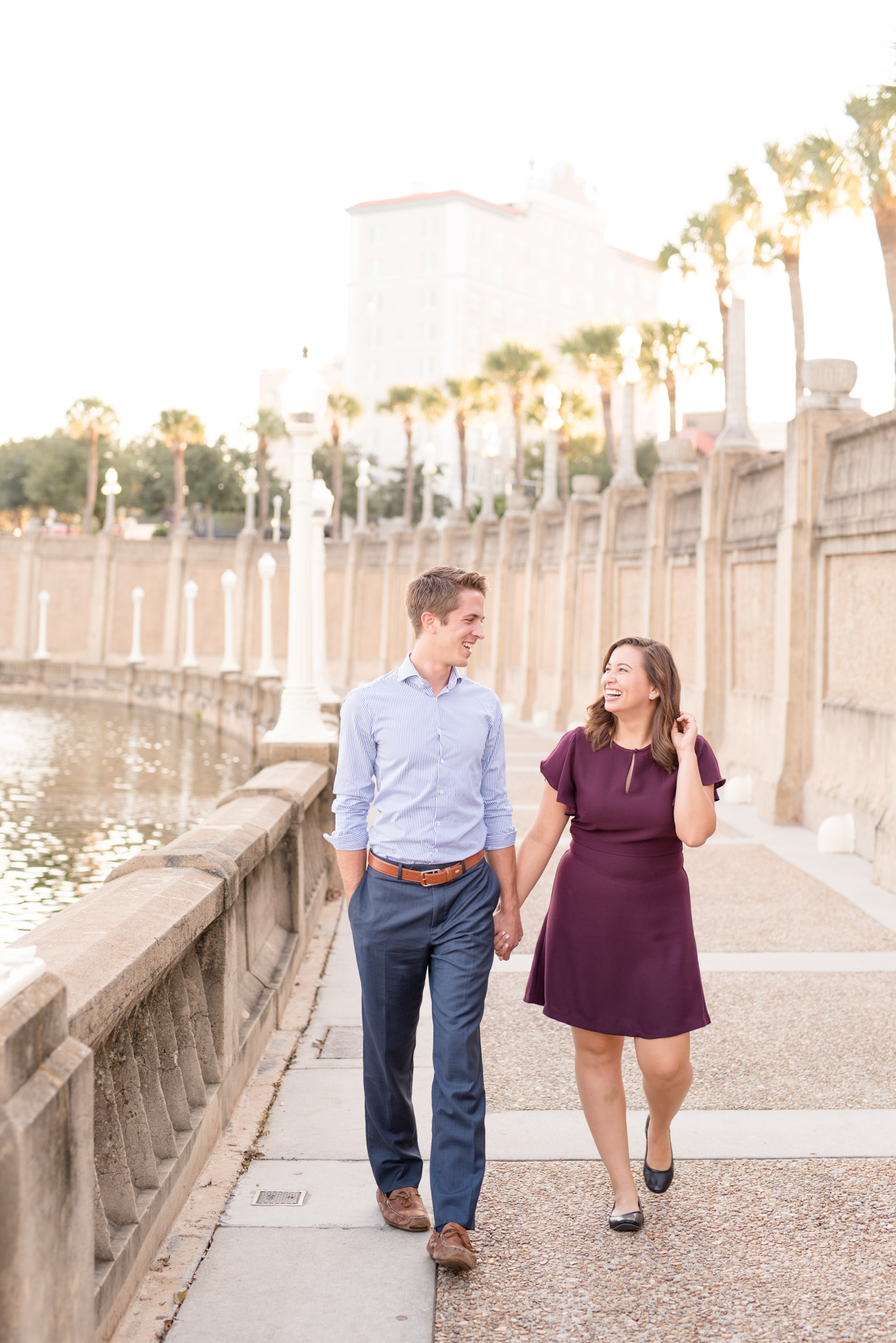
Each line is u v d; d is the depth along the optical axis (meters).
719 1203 3.56
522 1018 5.56
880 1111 4.34
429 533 35.69
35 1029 2.07
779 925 7.32
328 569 42.28
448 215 112.94
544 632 24.92
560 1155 3.94
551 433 25.61
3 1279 1.90
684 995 3.34
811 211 22.05
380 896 3.29
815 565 11.08
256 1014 4.89
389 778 3.30
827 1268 3.16
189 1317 2.89
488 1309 2.95
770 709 12.36
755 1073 4.75
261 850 5.14
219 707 30.50
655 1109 3.50
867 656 10.01
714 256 30.55
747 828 11.06
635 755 3.34
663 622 17.03
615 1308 2.95
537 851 3.49
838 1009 5.61
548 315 123.38
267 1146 4.00
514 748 18.45
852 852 9.71
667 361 39.25
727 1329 2.85
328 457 75.88
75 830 14.50
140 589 45.16
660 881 3.35
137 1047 3.34
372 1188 3.68
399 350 115.81
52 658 48.91
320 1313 2.92
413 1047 3.47
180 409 63.97
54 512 75.12
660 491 16.98
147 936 3.12
